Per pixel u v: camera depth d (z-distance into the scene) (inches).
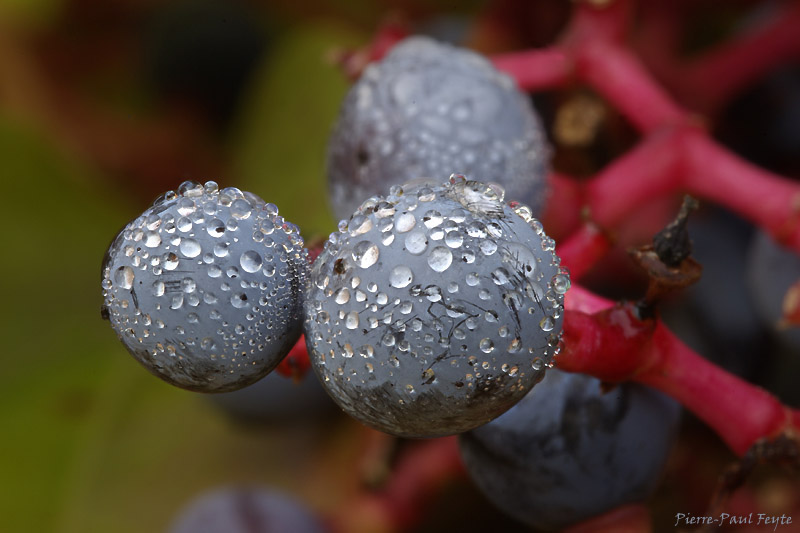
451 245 2.0
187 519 3.4
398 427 2.1
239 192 2.2
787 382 3.2
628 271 3.2
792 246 2.8
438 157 2.5
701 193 2.9
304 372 2.3
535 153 2.6
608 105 3.2
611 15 3.0
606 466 2.6
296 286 2.1
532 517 2.7
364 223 2.1
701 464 3.0
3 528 3.5
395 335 2.0
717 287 3.3
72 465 3.7
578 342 2.3
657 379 2.4
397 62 2.6
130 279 2.1
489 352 2.0
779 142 3.6
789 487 3.0
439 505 3.4
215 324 2.1
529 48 3.7
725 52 3.6
